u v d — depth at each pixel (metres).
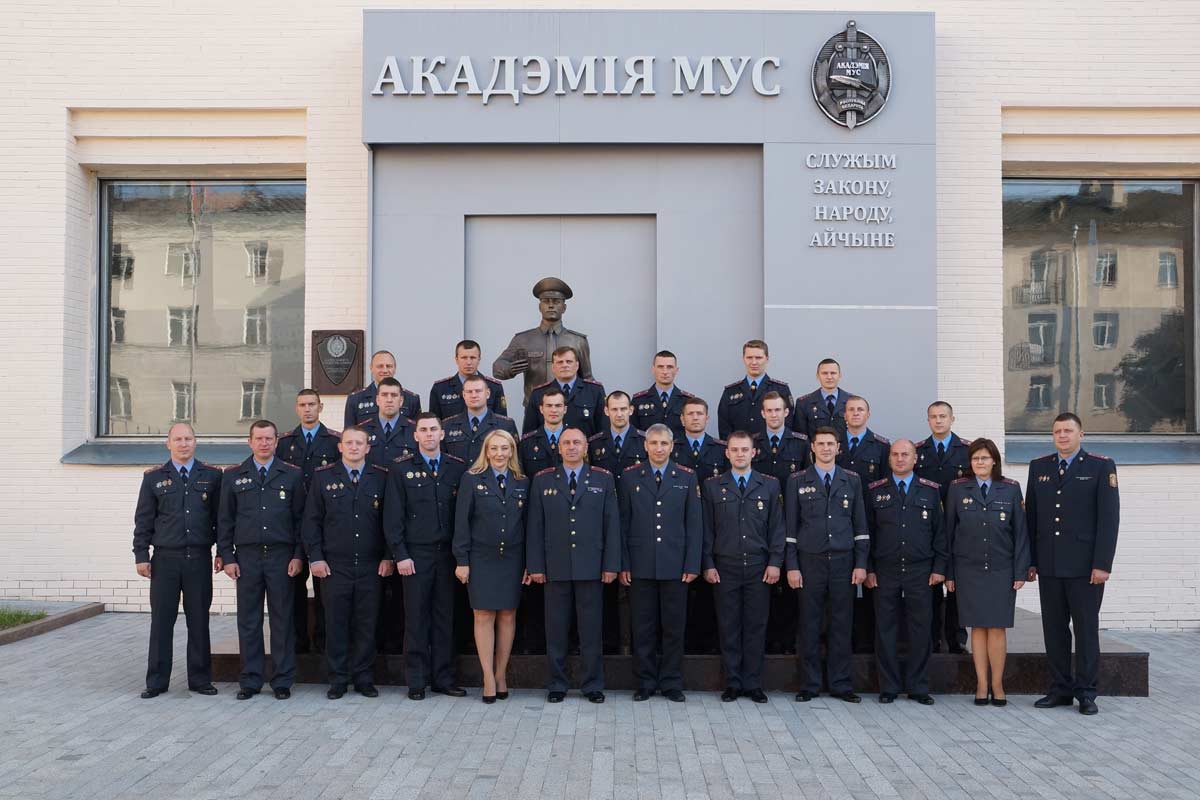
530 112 10.30
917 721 7.12
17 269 11.00
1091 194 11.60
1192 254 11.59
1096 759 6.23
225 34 11.00
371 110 10.27
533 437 8.27
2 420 10.95
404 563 7.59
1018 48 10.92
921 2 10.89
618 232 10.57
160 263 11.69
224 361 11.62
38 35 11.03
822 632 7.89
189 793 5.47
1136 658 7.89
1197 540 10.88
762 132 10.30
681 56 10.29
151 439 11.57
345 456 7.68
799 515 7.84
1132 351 11.59
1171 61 10.94
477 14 10.30
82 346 11.39
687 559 7.64
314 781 5.68
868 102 10.29
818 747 6.44
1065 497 7.61
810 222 10.27
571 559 7.57
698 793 5.55
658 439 7.67
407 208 10.44
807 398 8.92
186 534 7.68
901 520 7.76
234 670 8.01
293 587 7.81
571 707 7.40
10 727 6.70
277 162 11.29
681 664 7.90
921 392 10.20
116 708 7.21
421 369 10.38
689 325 10.39
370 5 10.96
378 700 7.55
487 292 10.53
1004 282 11.55
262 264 11.64
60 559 10.91
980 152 10.90
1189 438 11.48
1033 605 10.85
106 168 11.43
